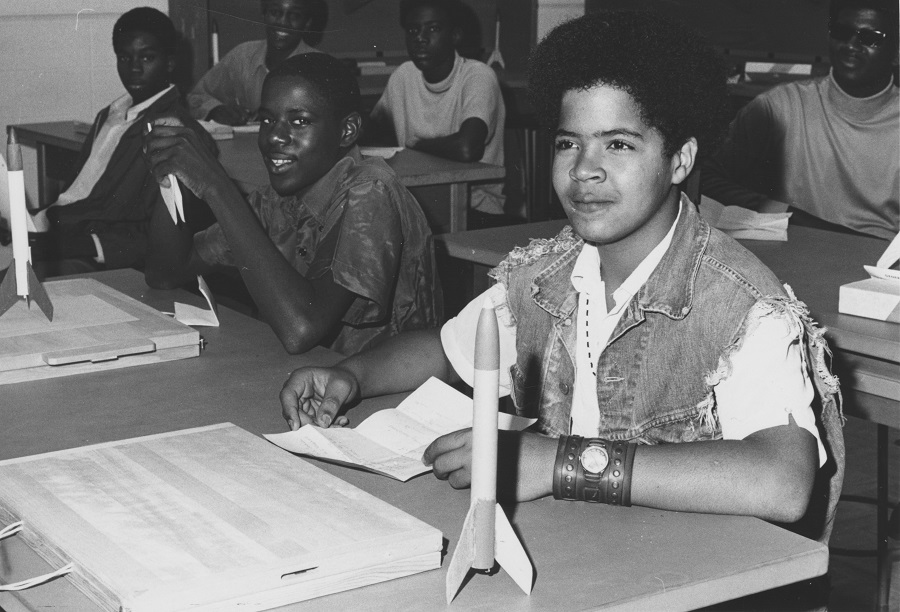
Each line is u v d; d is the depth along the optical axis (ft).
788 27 14.07
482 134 12.32
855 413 5.04
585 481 3.05
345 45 15.57
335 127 5.71
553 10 16.79
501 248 6.86
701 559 2.76
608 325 3.60
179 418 3.87
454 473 3.18
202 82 14.26
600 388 3.59
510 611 2.48
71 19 13.60
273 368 4.54
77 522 2.68
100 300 5.11
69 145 12.09
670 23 3.34
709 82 3.35
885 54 10.87
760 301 3.28
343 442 3.53
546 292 3.81
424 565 2.65
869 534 7.48
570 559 2.76
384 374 4.15
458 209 9.64
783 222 7.12
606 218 3.34
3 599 2.51
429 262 5.98
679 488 2.99
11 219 4.52
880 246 6.87
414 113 13.30
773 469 2.98
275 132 5.64
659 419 3.51
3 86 13.44
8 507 2.83
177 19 14.21
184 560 2.47
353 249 5.42
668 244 3.50
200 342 4.70
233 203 5.07
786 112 11.53
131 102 11.07
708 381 3.29
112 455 3.17
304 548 2.55
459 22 13.21
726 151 11.78
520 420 3.55
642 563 2.74
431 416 3.76
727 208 7.30
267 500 2.84
